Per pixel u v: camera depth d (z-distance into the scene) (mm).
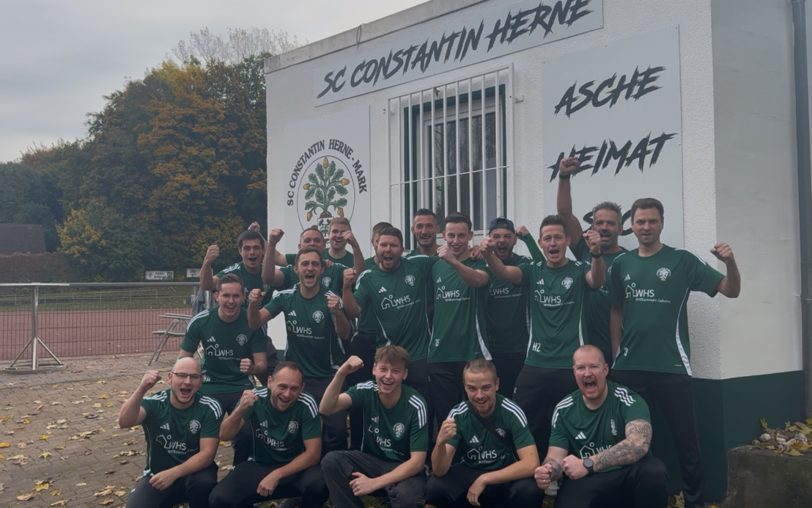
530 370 4809
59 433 7539
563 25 5766
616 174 5430
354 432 5430
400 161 7055
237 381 5711
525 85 6031
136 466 6375
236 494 4598
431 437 5168
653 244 4664
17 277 33875
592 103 5582
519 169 6066
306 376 5523
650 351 4578
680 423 4566
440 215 6727
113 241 34812
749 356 5012
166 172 35562
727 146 4965
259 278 6371
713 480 4867
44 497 5695
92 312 13273
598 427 4207
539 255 5055
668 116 5133
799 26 5391
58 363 11664
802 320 5328
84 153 41750
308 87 8141
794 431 5051
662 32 5172
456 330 5062
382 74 7277
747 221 5070
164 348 13586
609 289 4852
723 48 4980
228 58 48312
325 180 7934
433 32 6785
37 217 48844
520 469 4207
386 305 5316
